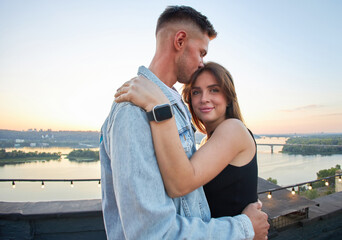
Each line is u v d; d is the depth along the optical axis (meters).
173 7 0.86
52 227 1.88
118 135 0.61
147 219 0.56
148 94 0.64
